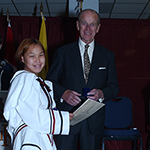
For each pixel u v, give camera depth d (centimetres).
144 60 437
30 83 136
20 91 134
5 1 589
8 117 139
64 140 214
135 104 426
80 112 152
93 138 217
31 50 148
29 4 602
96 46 235
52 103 157
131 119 353
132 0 579
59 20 441
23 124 139
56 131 137
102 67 224
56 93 215
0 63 279
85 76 225
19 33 437
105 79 228
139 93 429
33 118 132
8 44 409
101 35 439
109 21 441
